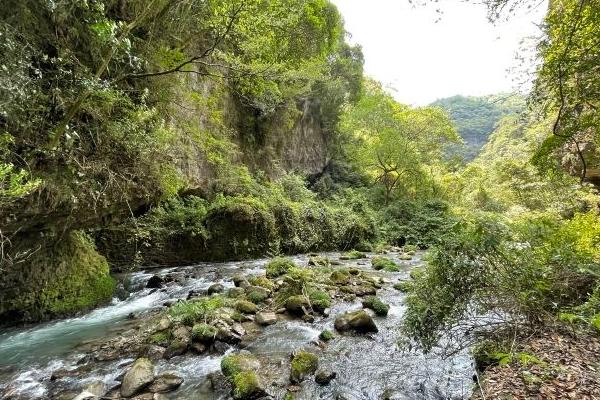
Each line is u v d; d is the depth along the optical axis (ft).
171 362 15.58
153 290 27.99
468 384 13.43
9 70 12.09
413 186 83.97
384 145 74.13
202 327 17.37
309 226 50.78
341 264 40.04
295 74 25.85
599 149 23.54
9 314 19.88
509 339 13.71
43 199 15.60
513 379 10.96
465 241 13.70
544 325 14.33
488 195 87.81
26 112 13.62
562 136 16.25
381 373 14.66
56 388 13.52
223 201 42.47
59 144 15.66
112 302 25.40
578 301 14.97
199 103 34.24
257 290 24.75
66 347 17.52
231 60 22.48
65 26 15.93
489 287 13.78
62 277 22.54
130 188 21.35
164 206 38.93
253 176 55.06
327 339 17.97
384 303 22.40
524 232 16.53
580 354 12.14
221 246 40.60
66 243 23.81
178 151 30.94
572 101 14.64
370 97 81.87
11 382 14.02
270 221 44.47
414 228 65.16
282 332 18.99
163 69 23.39
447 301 13.42
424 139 81.15
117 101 18.56
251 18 21.20
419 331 13.89
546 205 50.11
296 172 69.97
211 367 15.20
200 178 40.98
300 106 71.10
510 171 65.36
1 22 12.32
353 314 19.67
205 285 29.04
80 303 22.79
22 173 11.05
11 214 14.74
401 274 33.55
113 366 15.25
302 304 21.77
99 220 22.11
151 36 21.03
